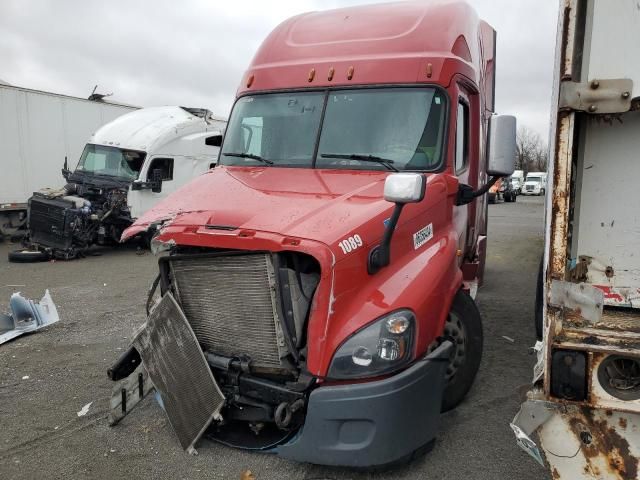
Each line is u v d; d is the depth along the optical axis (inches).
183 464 151.0
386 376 133.0
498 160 169.9
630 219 107.5
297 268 139.2
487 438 165.3
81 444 162.6
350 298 137.3
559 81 101.7
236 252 140.8
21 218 627.5
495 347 248.7
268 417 144.0
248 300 142.1
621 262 109.0
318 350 134.0
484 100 254.2
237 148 206.4
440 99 185.6
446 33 198.2
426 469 148.3
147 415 181.2
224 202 161.0
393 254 147.9
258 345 142.8
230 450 157.5
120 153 558.3
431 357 139.7
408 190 132.0
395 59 193.8
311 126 195.0
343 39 208.7
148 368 165.5
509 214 1062.4
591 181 108.6
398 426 132.4
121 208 529.3
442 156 180.7
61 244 493.0
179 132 582.9
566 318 102.1
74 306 323.6
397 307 136.6
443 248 163.2
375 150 184.2
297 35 221.1
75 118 644.1
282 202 155.9
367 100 191.3
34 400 193.3
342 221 141.6
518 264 462.6
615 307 110.0
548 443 103.5
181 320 152.5
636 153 105.5
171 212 161.3
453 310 177.2
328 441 133.0
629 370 94.8
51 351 244.8
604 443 100.0
